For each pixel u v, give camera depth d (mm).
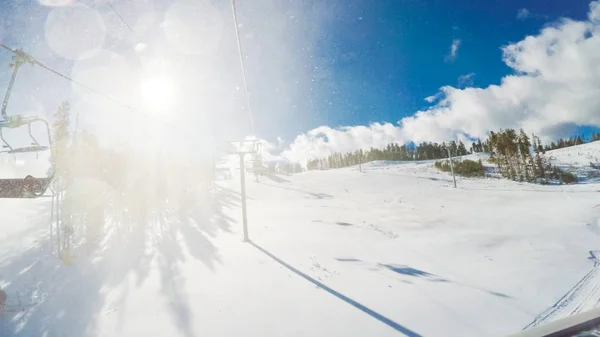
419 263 13969
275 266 13242
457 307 9297
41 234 21938
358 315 8836
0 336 8461
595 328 4398
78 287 11672
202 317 8930
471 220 23094
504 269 13086
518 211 25766
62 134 20094
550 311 8969
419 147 124000
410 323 8328
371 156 130375
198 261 14117
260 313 9078
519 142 56062
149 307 9680
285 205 32375
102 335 8242
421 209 28109
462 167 59406
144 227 21906
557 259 14391
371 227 21594
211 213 27359
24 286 11812
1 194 6625
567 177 49375
